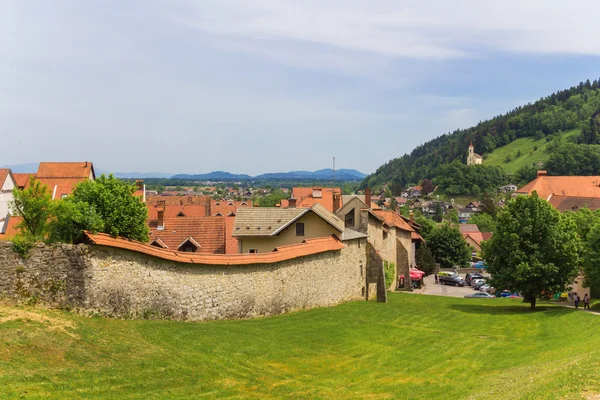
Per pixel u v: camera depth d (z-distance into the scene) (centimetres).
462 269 9094
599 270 4116
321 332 2539
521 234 3947
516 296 6025
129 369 1570
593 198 10444
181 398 1442
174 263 2278
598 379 1488
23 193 2064
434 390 1769
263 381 1723
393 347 2431
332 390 1728
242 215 4069
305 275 3212
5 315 1677
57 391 1308
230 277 2564
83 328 1764
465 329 3070
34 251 1866
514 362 2214
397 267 6250
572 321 3159
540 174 14025
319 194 6153
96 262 1966
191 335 2053
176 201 10150
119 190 2845
